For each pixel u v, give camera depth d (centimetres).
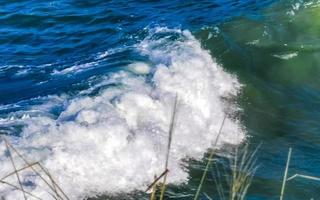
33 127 1023
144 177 960
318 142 1137
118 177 948
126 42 1514
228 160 1040
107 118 1045
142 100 1130
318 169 1036
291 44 1532
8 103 1173
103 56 1426
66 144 973
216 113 1199
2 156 926
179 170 989
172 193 932
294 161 1059
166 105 1145
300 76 1409
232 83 1331
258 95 1305
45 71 1373
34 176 891
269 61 1454
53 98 1177
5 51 1529
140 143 1016
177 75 1245
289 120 1225
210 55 1415
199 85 1236
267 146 1111
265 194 938
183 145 1056
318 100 1322
